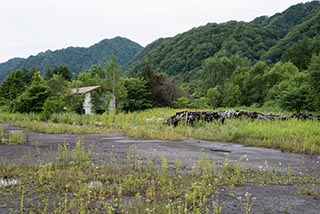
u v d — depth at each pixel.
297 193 6.50
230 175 7.89
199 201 5.70
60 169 8.14
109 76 47.72
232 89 68.38
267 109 45.19
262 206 5.62
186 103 51.25
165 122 22.69
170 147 13.23
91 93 42.12
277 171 8.71
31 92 39.12
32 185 6.69
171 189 6.31
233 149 12.94
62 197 5.91
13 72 60.59
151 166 8.58
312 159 10.88
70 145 13.12
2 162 9.12
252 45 122.75
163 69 126.31
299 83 40.38
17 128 21.66
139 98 49.09
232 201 5.84
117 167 8.51
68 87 39.72
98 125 23.59
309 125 17.20
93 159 9.78
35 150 11.52
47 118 30.28
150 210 5.04
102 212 5.19
